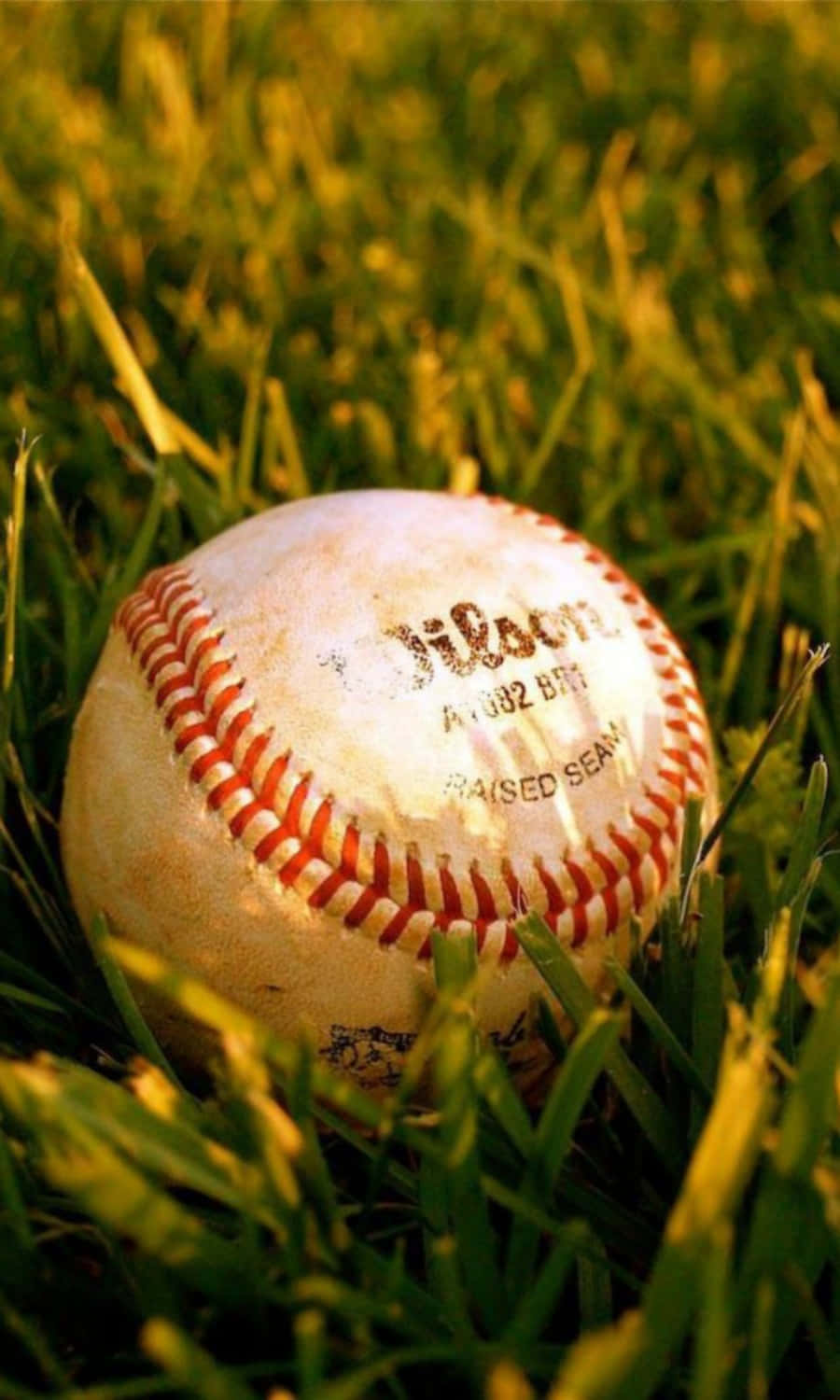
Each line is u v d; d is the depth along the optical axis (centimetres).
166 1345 18
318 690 23
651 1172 24
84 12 58
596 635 24
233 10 57
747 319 41
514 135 52
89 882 24
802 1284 20
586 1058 21
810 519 32
